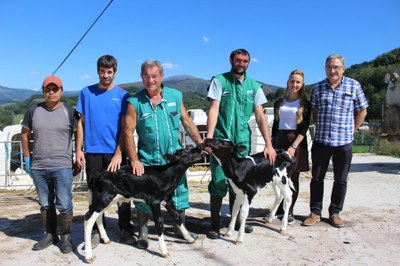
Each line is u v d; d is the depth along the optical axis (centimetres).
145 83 506
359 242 568
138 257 509
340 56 613
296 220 690
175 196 546
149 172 505
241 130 589
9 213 748
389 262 493
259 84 598
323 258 506
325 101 632
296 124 641
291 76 638
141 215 544
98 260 498
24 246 554
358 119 645
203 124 1432
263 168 569
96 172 498
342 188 646
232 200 643
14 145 1279
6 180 1057
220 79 579
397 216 713
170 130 534
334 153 641
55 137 516
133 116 516
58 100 524
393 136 1372
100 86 545
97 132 537
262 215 733
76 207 799
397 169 1360
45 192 533
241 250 535
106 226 648
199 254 519
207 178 1161
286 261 496
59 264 487
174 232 602
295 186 662
